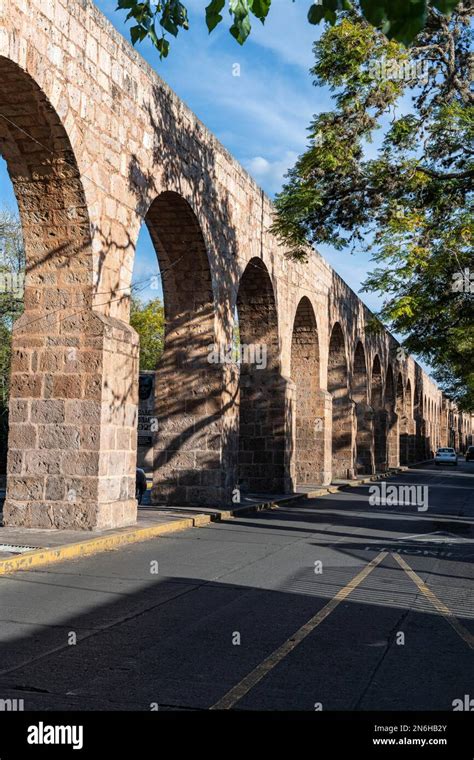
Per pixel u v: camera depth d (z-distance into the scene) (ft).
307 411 96.84
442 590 29.43
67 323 41.65
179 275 60.34
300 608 25.63
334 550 40.11
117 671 17.75
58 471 40.96
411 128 55.06
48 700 15.62
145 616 23.71
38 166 40.29
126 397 43.55
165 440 61.57
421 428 230.68
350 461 112.98
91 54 41.55
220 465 60.34
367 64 53.01
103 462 41.09
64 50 38.81
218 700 15.85
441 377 155.12
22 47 35.24
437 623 23.81
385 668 18.58
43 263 42.06
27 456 41.37
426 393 250.78
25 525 41.01
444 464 213.87
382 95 53.52
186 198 54.80
